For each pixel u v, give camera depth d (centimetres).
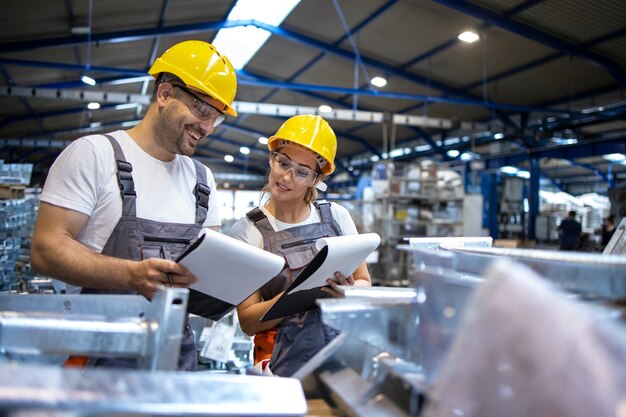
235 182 2247
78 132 1644
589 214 1285
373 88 1177
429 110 1262
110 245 132
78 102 1311
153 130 142
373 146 1741
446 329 61
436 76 1066
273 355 161
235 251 110
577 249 1002
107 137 137
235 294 125
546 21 764
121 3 766
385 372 71
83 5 741
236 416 56
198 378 58
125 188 133
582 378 41
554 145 1097
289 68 1171
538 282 46
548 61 889
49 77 1072
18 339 75
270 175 171
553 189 1705
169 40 996
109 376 52
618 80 834
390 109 1317
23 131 1559
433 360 62
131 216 133
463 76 1038
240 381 60
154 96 142
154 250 133
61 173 127
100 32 856
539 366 42
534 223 1148
